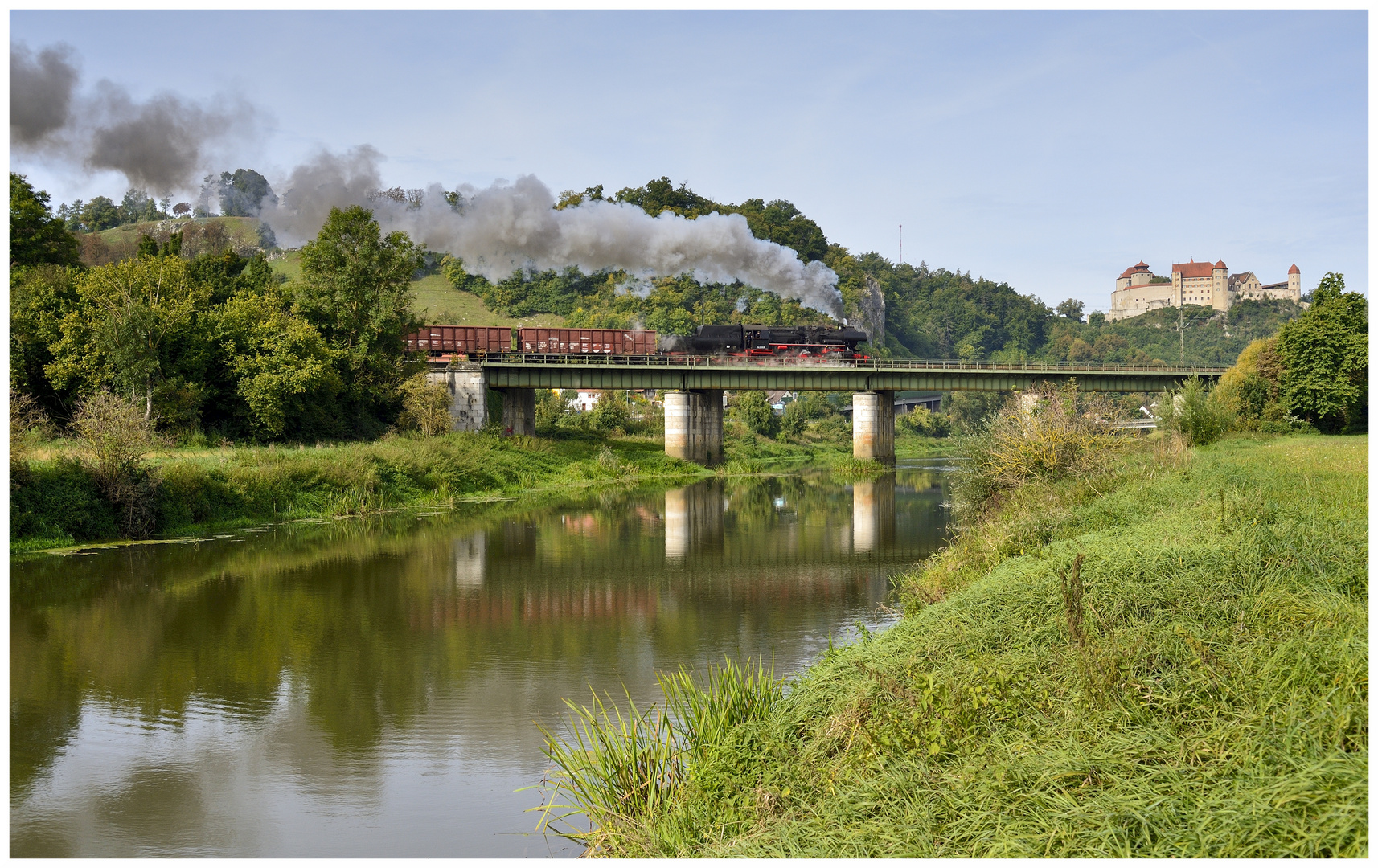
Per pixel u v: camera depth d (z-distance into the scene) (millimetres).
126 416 37750
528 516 48094
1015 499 29016
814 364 90625
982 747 9391
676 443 88750
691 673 18547
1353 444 55812
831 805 9242
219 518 41844
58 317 55875
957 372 88125
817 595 26938
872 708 10969
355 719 16172
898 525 43781
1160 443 41406
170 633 22500
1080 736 9156
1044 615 12867
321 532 40719
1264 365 81875
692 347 95438
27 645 21375
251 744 15086
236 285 72000
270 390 57719
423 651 20703
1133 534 18266
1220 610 11961
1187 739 8688
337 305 70312
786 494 61344
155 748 14953
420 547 36781
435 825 12000
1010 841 7570
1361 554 14219
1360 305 75000
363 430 68438
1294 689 9125
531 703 16875
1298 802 7137
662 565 32625
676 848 9461
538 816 12227
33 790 13375
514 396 85125
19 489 34188
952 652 12539
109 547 35219
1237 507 18500
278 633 22500
